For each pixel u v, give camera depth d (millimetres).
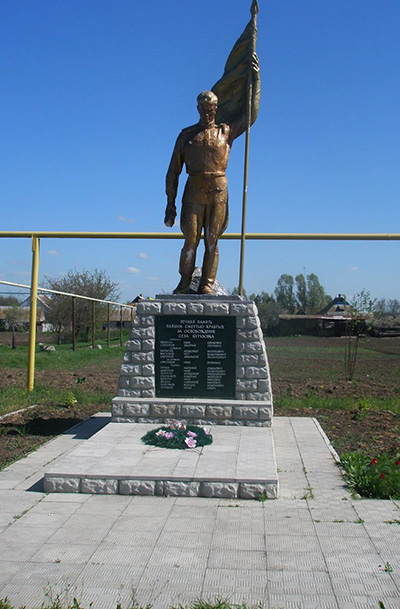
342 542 4758
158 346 8680
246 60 9023
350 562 4387
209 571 4242
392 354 29641
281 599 3840
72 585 4027
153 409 8438
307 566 4324
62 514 5410
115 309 39594
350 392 14336
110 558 4465
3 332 36281
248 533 4953
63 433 9086
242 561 4406
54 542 4766
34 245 12984
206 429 7664
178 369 8648
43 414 10844
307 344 38938
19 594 3900
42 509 5547
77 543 4746
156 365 8680
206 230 9000
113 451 6895
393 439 8938
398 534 4922
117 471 6094
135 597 3855
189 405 8383
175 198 9297
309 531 5000
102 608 3721
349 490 6168
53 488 6047
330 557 4473
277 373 19281
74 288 36281
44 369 20406
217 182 8812
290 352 30859
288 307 81625
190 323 8641
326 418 10734
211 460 6512
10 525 5148
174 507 5598
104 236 12594
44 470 6945
